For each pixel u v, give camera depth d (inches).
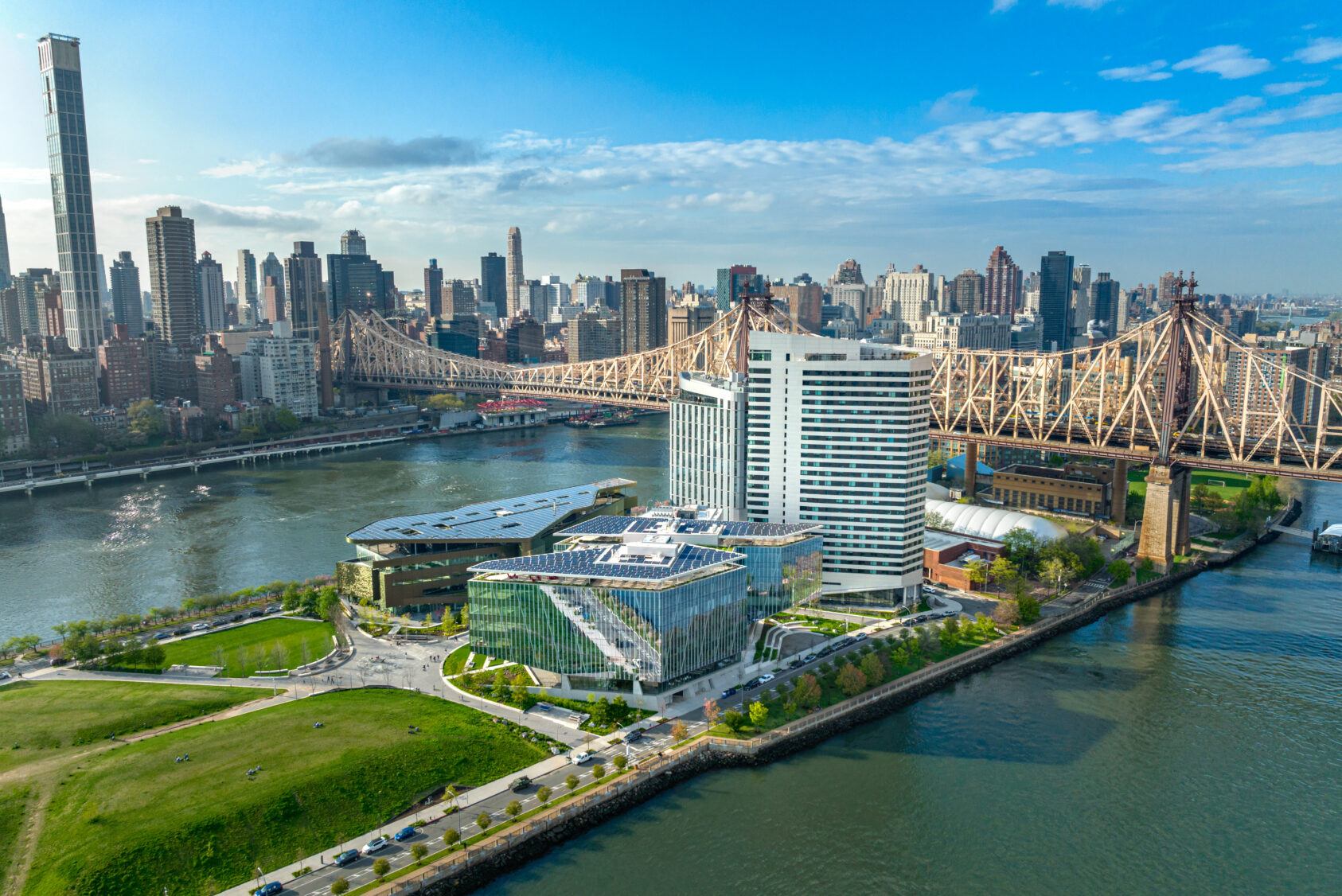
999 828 7465.6
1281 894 6786.4
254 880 6678.2
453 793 7554.1
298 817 7253.9
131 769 7770.7
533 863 7017.7
